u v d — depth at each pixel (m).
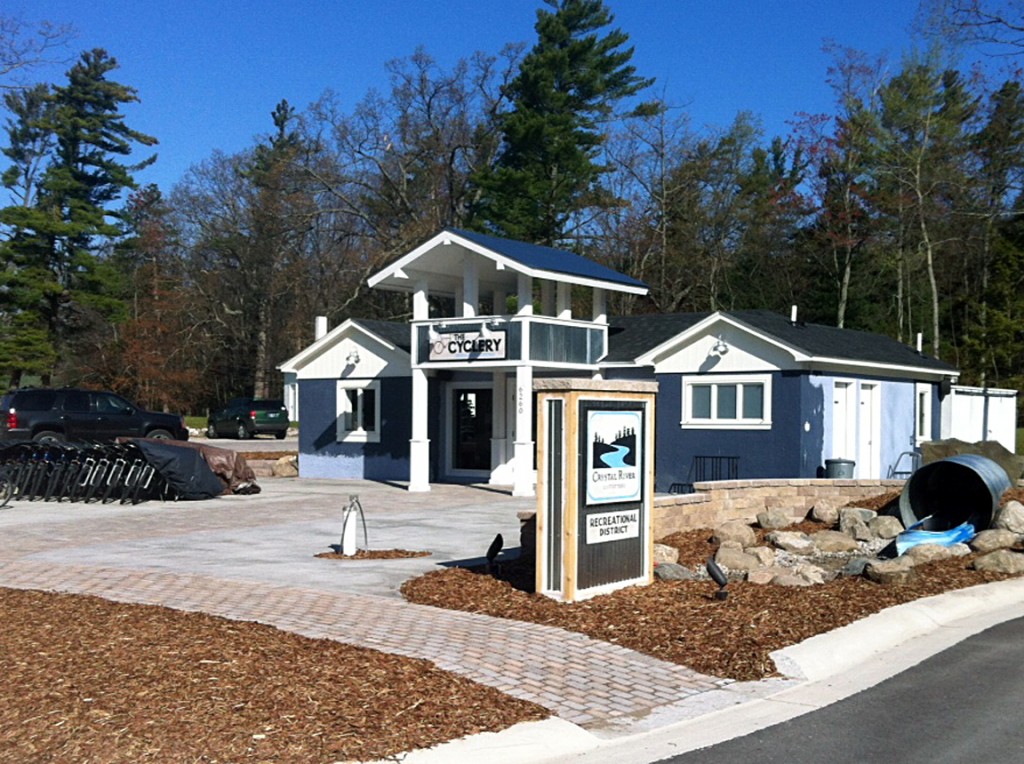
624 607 9.50
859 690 7.34
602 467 9.97
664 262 47.16
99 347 55.94
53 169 56.03
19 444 20.92
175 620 8.84
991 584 10.81
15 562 12.55
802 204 42.50
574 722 6.59
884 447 23.59
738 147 49.00
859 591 10.12
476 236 23.80
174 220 60.22
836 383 22.08
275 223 52.22
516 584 10.71
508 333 22.67
